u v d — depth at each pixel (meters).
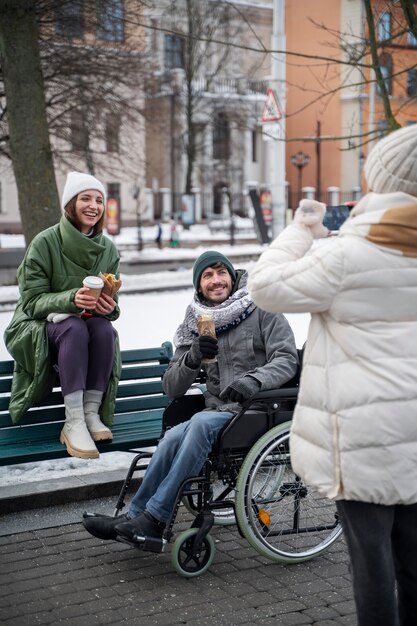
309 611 3.92
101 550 4.56
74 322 4.89
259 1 45.16
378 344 2.93
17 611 3.88
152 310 13.30
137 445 5.03
